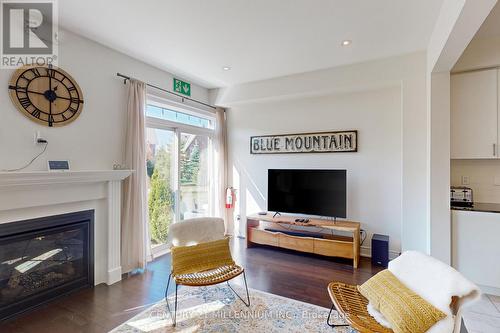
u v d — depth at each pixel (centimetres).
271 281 297
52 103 252
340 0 218
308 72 382
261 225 429
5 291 224
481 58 275
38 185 231
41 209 241
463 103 289
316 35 277
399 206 360
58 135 257
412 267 188
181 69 373
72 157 268
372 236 362
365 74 346
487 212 263
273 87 409
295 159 430
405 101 325
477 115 283
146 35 277
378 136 372
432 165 281
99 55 294
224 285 286
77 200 264
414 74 320
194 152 451
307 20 249
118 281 295
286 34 275
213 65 358
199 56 329
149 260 354
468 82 287
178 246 251
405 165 326
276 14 239
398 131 360
